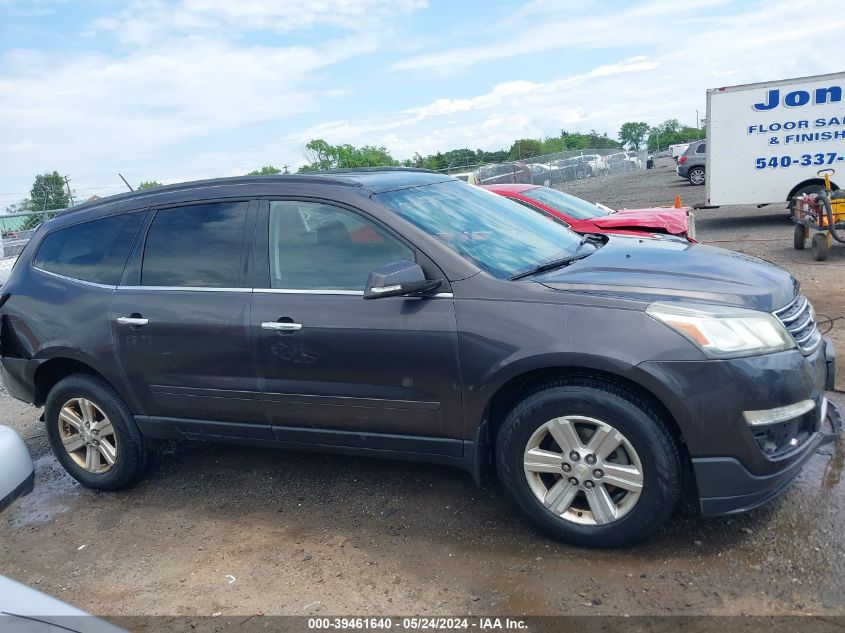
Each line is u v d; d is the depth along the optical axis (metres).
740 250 12.12
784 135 13.99
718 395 3.08
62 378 4.82
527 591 3.19
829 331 6.73
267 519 4.13
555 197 9.67
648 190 27.61
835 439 3.54
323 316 3.74
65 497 4.78
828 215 10.23
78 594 3.57
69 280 4.59
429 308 3.53
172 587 3.54
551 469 3.44
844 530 3.38
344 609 3.21
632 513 3.29
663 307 3.19
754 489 3.17
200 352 4.09
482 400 3.47
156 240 4.35
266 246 4.01
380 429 3.79
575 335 3.23
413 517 3.96
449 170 31.19
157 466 5.06
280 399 3.96
